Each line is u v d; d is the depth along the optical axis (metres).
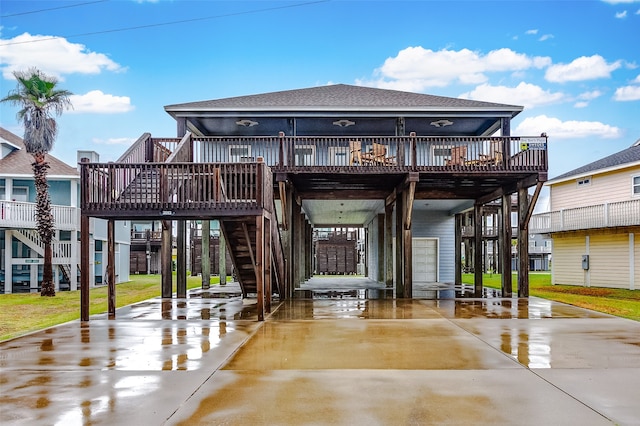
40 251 19.72
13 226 19.05
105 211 9.38
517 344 6.81
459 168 12.20
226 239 11.51
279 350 6.46
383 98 15.60
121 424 3.79
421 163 16.34
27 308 13.66
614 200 20.77
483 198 15.58
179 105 14.05
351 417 3.92
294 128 14.18
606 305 12.98
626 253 19.22
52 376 5.17
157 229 40.78
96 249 24.09
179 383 4.89
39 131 17.41
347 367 5.52
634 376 5.12
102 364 5.70
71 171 22.77
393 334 7.63
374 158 12.57
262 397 4.44
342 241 31.84
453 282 20.44
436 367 5.52
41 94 17.53
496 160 12.29
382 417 3.92
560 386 4.76
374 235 22.25
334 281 22.30
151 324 8.78
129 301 14.83
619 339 7.18
